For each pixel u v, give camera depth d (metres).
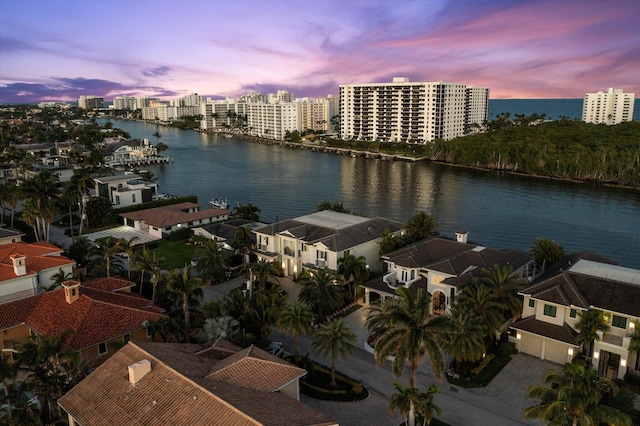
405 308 37.84
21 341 47.88
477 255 61.06
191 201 122.44
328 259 68.56
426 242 68.62
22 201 124.12
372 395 43.03
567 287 48.53
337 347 42.62
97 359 45.38
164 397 31.73
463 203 135.75
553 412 29.02
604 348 45.16
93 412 32.59
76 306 48.72
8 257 60.41
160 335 49.12
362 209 129.12
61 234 97.00
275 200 140.88
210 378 33.44
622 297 46.06
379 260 75.06
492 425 38.66
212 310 49.12
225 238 85.44
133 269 65.81
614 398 38.25
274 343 50.41
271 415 29.31
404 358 36.06
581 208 129.12
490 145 199.12
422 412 34.56
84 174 95.81
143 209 112.81
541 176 178.75
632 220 116.94
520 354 49.88
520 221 116.50
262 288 59.22
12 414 36.38
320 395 42.25
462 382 44.44
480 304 46.91
